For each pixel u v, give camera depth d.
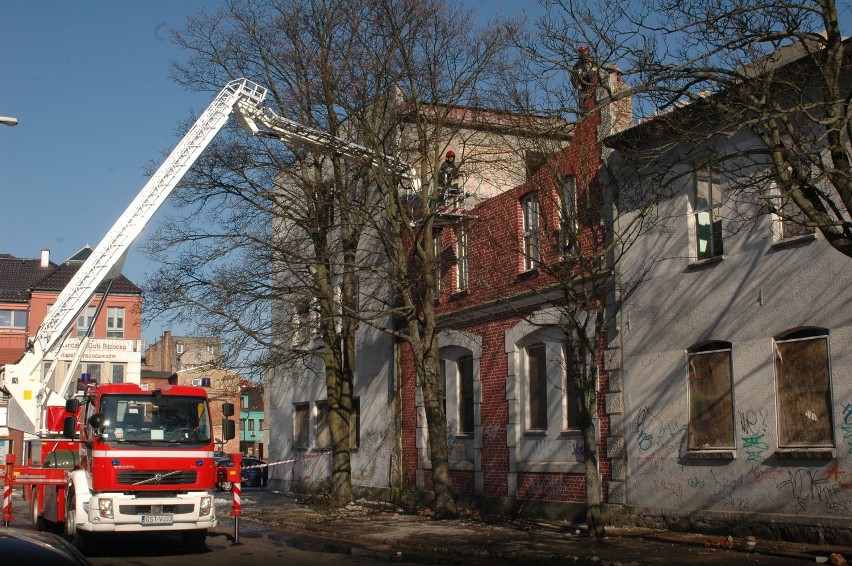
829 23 11.49
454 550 15.77
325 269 23.69
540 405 21.20
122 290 56.88
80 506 15.47
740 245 16.05
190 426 16.14
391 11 21.11
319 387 31.98
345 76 21.75
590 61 14.04
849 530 13.79
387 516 22.33
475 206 23.81
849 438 13.95
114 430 15.58
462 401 24.25
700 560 13.23
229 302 21.83
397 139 23.19
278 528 21.48
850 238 11.24
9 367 18.52
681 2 12.62
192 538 16.62
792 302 15.05
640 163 17.19
